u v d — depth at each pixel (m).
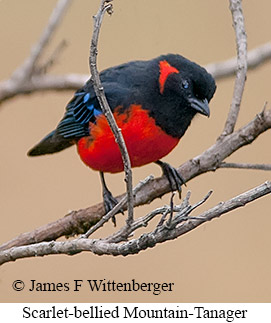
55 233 10.00
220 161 10.01
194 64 10.81
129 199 7.40
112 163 10.99
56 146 12.41
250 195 6.91
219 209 6.90
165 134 10.69
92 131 10.86
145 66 10.98
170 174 10.35
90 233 7.88
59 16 12.55
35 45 12.81
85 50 14.53
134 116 10.53
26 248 8.16
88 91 11.18
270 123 9.64
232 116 9.97
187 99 10.67
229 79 13.83
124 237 7.52
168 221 6.87
